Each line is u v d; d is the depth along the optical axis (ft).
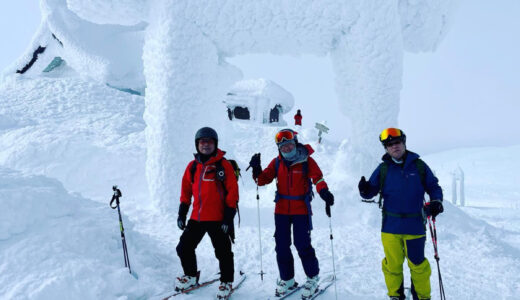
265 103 84.43
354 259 17.33
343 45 27.12
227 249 11.80
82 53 76.07
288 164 11.92
